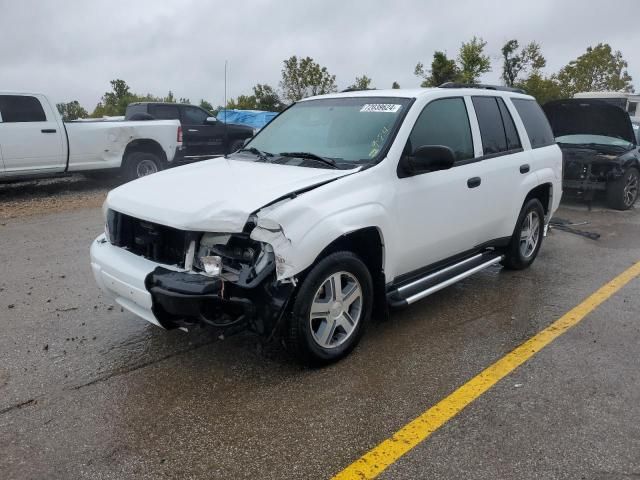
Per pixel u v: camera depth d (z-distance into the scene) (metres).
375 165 3.99
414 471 2.80
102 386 3.60
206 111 15.61
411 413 3.30
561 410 3.33
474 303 5.11
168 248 3.61
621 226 8.74
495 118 5.33
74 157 10.88
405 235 4.15
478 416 3.27
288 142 4.73
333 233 3.48
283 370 3.80
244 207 3.36
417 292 4.36
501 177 5.16
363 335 4.23
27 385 3.61
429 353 4.07
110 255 3.82
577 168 9.96
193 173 4.24
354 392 3.53
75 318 4.69
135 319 4.66
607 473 2.78
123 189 4.10
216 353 4.05
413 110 4.36
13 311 4.84
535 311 4.93
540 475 2.77
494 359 3.99
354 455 2.92
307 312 3.54
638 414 3.29
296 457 2.90
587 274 6.05
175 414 3.29
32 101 10.29
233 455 2.92
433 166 4.04
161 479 2.74
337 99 4.94
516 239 5.76
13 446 2.98
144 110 14.51
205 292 3.27
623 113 9.77
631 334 4.45
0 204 9.95
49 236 7.52
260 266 3.32
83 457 2.90
